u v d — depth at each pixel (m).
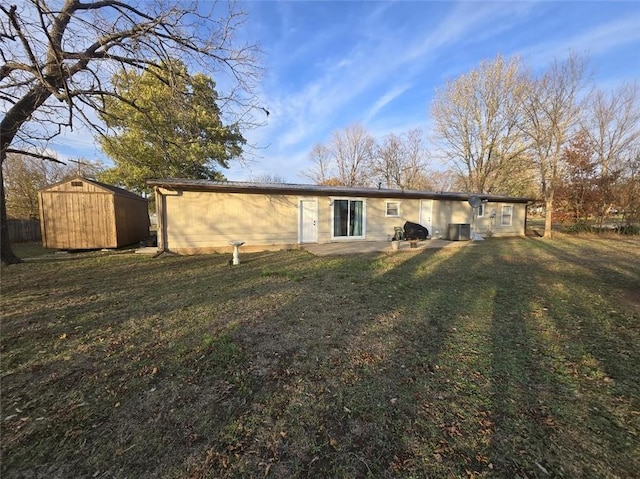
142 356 2.88
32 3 4.64
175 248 9.68
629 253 9.57
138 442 1.80
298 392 2.30
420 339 3.24
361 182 35.06
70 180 10.55
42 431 1.89
